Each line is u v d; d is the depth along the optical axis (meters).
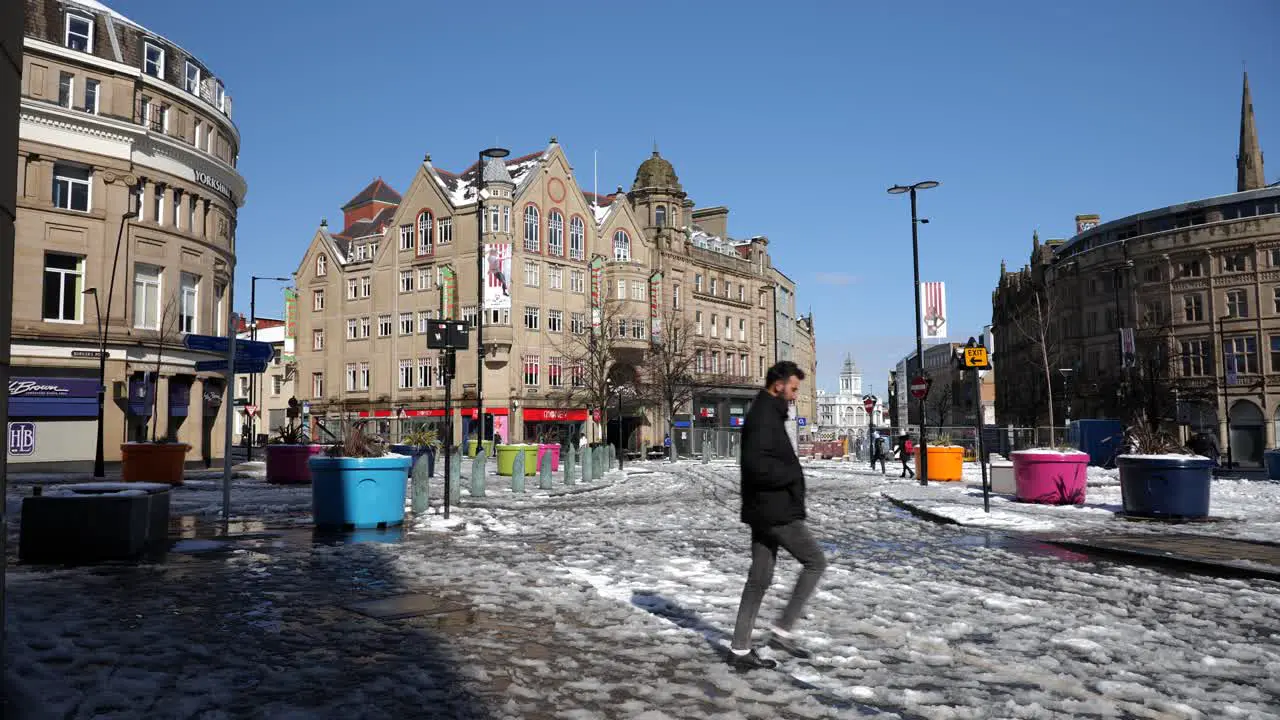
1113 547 10.16
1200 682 4.86
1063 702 4.42
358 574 8.39
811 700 4.38
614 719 4.11
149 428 34.53
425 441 30.73
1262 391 53.97
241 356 13.57
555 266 57.97
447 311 54.72
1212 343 56.09
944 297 25.88
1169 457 13.98
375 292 59.97
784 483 5.14
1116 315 61.16
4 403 4.26
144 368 34.34
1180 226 58.75
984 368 15.25
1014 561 9.57
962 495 19.41
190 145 36.09
